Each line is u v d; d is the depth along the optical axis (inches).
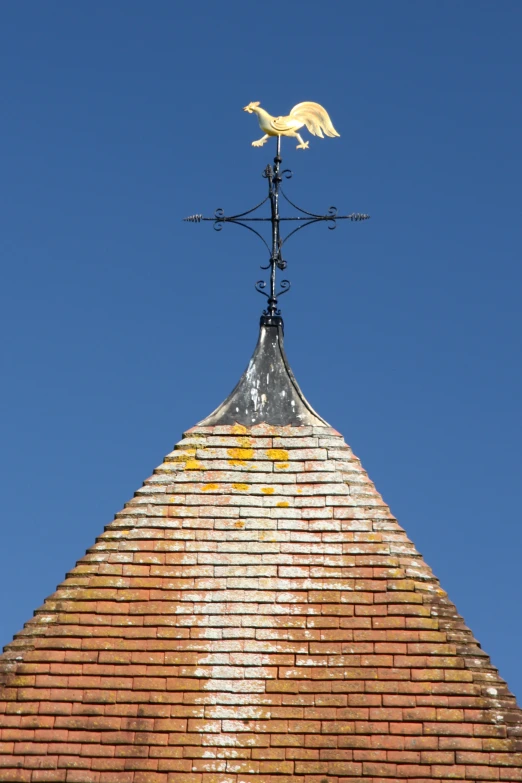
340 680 967.0
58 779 940.6
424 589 1008.9
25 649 990.4
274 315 1160.2
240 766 940.0
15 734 956.6
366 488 1059.9
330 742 946.1
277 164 1218.0
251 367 1130.0
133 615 999.6
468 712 952.9
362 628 988.6
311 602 999.6
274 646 982.4
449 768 932.6
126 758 946.1
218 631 990.4
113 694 968.3
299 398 1116.5
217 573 1015.6
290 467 1070.4
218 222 1202.6
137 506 1054.4
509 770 932.0
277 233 1191.6
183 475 1067.9
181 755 945.5
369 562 1017.5
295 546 1027.3
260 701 962.7
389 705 956.6
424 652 975.6
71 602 1008.2
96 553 1032.8
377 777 932.0
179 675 973.8
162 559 1024.2
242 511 1045.8
